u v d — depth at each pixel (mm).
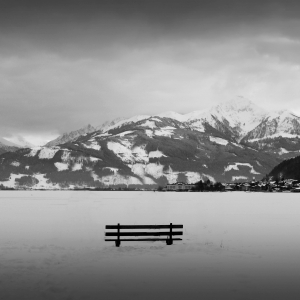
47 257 27625
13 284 20312
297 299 18203
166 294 18797
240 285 20406
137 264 25328
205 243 34750
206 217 66625
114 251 30266
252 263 25781
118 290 19359
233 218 63812
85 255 28484
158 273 22859
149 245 33844
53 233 43188
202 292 19141
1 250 30656
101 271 23297
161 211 84812
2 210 88375
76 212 81188
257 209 91562
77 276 22062
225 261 26422
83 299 18000
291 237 39281
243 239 37844
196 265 25062
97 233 43438
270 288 19891
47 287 19781
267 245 33812
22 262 25766
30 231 45156
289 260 26812
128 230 46438
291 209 91062
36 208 97875
